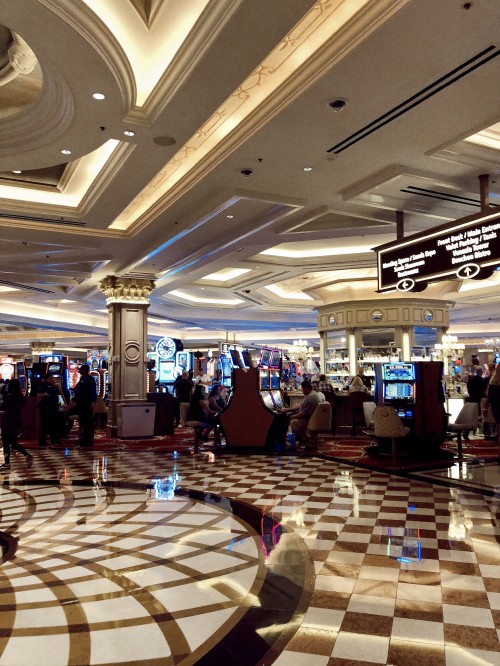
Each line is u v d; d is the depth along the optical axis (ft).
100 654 7.89
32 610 9.44
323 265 37.24
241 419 28.66
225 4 11.01
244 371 28.73
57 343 88.69
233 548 12.69
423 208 23.26
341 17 12.58
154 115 15.14
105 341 84.64
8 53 13.92
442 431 24.71
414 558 11.82
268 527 14.42
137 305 39.22
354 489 18.93
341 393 40.34
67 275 37.45
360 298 49.67
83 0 11.36
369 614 9.08
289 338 85.76
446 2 10.64
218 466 24.17
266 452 28.04
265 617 9.00
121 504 17.33
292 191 21.42
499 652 7.81
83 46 11.66
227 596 9.91
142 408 36.47
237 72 13.03
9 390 25.58
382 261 22.40
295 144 16.99
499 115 15.19
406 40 11.80
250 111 16.79
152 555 12.29
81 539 13.66
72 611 9.37
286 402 42.91
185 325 74.74
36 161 17.93
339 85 13.56
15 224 25.43
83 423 32.32
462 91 13.92
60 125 15.60
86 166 21.34
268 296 53.26
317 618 8.95
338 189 21.22
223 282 47.60
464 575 10.80
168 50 13.67
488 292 49.26
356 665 7.48
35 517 15.99
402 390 25.53
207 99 14.25
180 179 21.27
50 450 30.71
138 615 9.17
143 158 18.01
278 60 14.30
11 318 55.26
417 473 21.65
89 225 26.14
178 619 8.98
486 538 13.24
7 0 10.17
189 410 29.32
